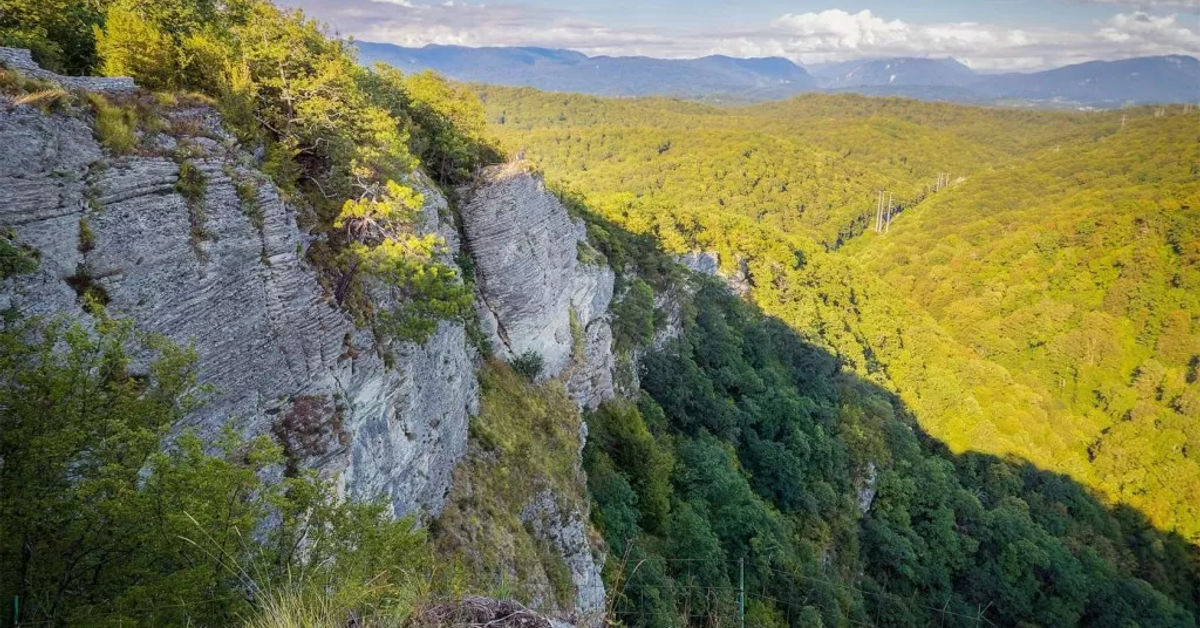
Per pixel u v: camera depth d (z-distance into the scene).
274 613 6.91
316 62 21.11
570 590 23.41
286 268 15.35
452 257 27.55
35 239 10.68
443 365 22.14
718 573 33.16
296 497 9.37
